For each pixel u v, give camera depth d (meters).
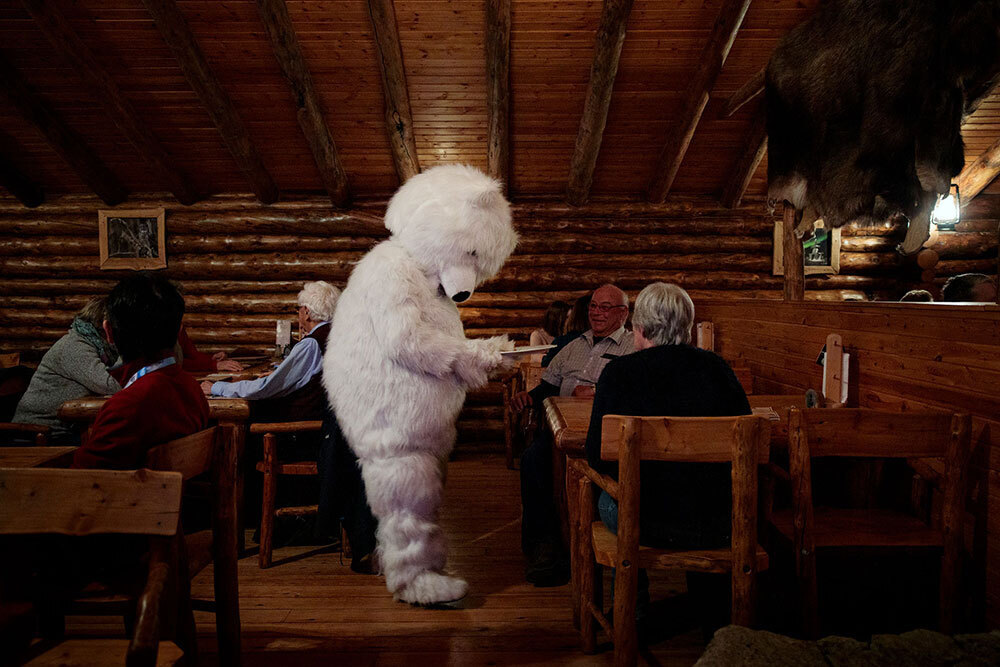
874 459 2.98
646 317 2.51
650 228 6.89
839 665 1.85
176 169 6.45
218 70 5.53
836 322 3.50
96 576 2.11
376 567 3.47
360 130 6.13
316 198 6.87
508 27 5.00
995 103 5.88
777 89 4.51
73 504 1.63
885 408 3.06
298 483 4.18
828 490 3.13
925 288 6.88
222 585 2.27
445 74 5.60
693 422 2.15
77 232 6.83
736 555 2.15
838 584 2.85
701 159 6.56
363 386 2.96
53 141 5.96
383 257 3.05
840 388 3.31
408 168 6.28
